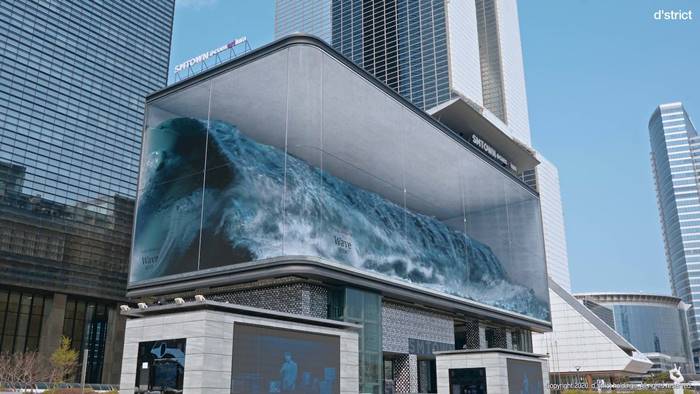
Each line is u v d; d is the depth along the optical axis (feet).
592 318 391.65
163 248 151.53
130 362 87.15
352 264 140.97
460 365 144.66
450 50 533.55
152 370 83.97
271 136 140.67
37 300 383.65
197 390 78.33
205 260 142.00
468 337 205.57
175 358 82.23
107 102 446.60
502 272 214.28
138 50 483.10
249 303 139.03
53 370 303.07
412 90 539.29
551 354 392.06
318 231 133.28
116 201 435.53
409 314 171.63
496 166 226.58
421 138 181.68
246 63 151.53
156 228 155.02
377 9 600.39
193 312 82.84
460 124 230.27
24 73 393.29
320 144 140.67
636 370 391.24
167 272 148.36
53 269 382.83
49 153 398.21
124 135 453.58
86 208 413.18
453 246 187.32
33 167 386.52
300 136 138.31
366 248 147.43
